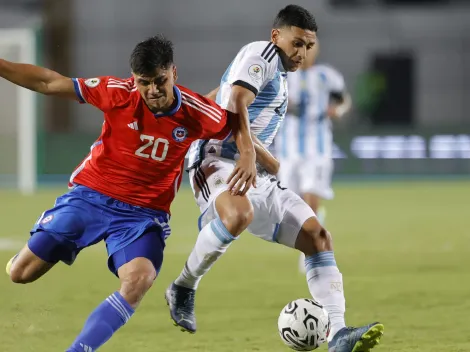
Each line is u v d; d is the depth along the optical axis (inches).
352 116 3651.6
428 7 3858.3
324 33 3860.7
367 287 1116.5
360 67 3863.2
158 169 673.0
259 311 955.3
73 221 669.3
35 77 645.3
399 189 2903.5
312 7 3863.2
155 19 3789.4
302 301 703.7
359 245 1563.7
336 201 2500.0
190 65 3836.1
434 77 3868.1
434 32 3855.8
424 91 3868.1
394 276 1211.2
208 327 865.5
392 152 3262.8
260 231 740.0
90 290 1101.7
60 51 3690.9
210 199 725.3
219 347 773.3
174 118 650.8
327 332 696.4
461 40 3850.9
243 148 676.1
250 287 1125.7
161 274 1239.5
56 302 1013.2
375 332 644.1
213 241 691.4
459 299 1026.7
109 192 676.7
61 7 3695.9
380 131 3257.9
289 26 733.9
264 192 729.0
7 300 1022.4
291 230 719.1
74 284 1149.1
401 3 3863.2
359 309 963.3
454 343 784.3
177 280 738.2
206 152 749.9
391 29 3855.8
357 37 3855.8
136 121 648.4
